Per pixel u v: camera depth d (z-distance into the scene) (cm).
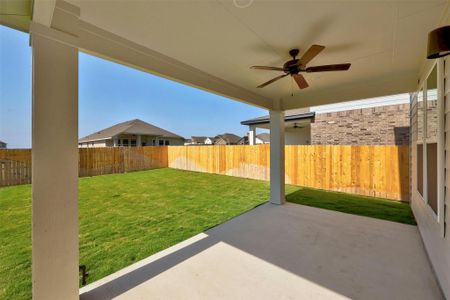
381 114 693
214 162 1023
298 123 988
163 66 281
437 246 233
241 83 395
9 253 291
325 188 668
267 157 834
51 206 178
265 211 465
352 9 192
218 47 261
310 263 265
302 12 194
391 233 349
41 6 152
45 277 176
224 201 551
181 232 358
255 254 286
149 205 517
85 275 234
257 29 223
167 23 211
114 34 230
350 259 274
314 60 298
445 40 147
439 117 224
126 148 1112
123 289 219
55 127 179
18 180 801
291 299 207
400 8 189
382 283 227
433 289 218
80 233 355
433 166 270
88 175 988
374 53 279
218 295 212
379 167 575
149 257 280
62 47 182
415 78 355
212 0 178
